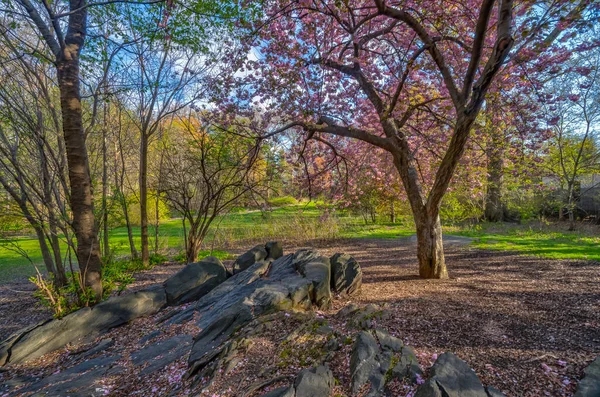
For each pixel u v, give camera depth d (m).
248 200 8.80
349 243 10.84
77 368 3.50
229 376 2.48
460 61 5.24
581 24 3.30
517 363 2.42
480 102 3.67
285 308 3.86
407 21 3.94
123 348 3.97
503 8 3.18
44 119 6.27
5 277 8.49
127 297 4.94
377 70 6.23
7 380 3.47
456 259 7.42
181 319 4.51
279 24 5.60
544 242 8.92
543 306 3.91
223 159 7.95
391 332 3.08
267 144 7.14
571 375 2.21
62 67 4.62
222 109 6.64
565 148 12.11
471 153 7.27
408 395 1.99
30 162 6.07
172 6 4.71
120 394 2.83
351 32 4.21
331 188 8.27
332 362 2.44
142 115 8.82
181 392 2.54
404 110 6.26
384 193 13.15
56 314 4.45
